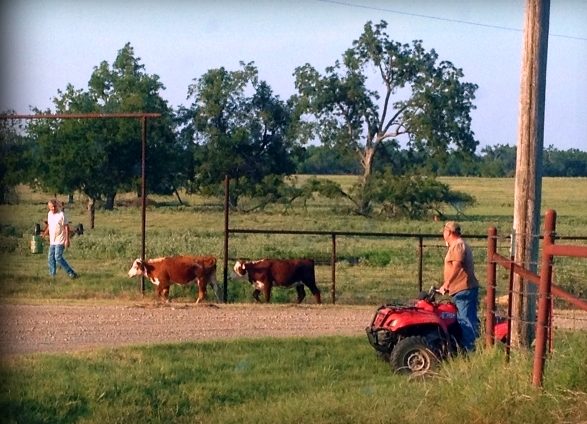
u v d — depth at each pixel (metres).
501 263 10.03
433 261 26.95
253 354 12.34
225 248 18.31
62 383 9.95
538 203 10.72
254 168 67.12
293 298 19.08
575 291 18.67
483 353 9.80
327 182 62.19
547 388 8.62
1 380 10.08
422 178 61.34
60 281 20.11
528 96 10.69
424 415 8.64
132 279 20.33
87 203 58.25
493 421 8.35
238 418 9.08
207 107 66.44
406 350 11.26
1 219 35.59
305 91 67.06
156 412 9.41
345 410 9.02
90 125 53.16
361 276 23.12
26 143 51.09
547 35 10.69
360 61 66.62
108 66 57.41
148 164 56.22
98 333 13.89
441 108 65.62
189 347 12.60
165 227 41.69
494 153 111.88
